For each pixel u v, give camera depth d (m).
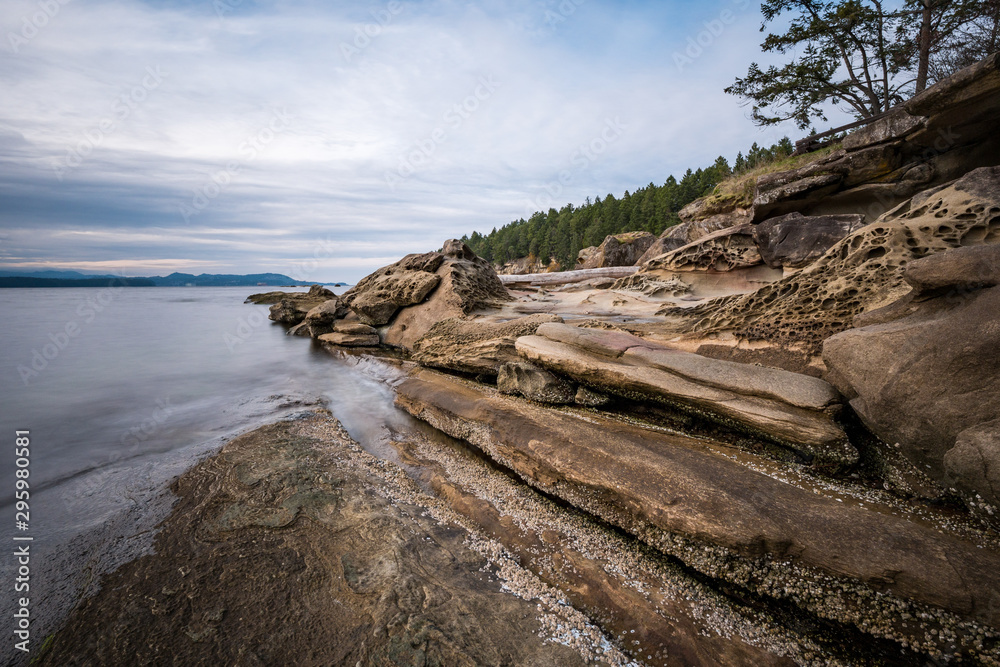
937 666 3.11
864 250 6.22
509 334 9.73
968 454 3.55
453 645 3.19
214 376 11.78
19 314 27.42
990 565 3.18
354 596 3.62
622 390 6.67
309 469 5.68
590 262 43.88
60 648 3.14
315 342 17.78
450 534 4.69
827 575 3.62
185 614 3.44
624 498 4.79
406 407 8.94
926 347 3.95
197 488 5.29
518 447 6.19
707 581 4.05
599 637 3.44
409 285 15.20
